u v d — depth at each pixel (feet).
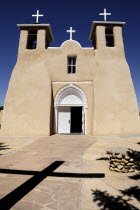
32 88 49.16
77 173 16.14
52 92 51.67
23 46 53.47
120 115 46.57
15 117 47.26
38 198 11.19
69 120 52.75
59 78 52.03
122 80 49.62
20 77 50.29
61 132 52.49
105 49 52.80
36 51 53.06
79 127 70.03
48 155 23.79
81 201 10.79
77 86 51.65
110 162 17.74
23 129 46.50
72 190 12.43
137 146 29.37
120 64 51.34
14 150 27.68
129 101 48.06
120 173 16.22
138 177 15.15
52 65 52.49
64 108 53.06
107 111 46.44
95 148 28.40
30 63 51.98
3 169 17.40
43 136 45.57
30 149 28.43
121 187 12.96
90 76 51.75
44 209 9.82
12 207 10.02
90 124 49.62
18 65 51.72
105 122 45.68
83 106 51.29
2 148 29.66
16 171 16.75
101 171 16.74
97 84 48.65
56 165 18.71
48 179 14.61
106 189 12.59
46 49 53.88
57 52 53.31
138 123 46.96
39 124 46.78
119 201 10.78
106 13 54.13
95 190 12.41
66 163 19.54
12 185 13.37
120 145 30.73
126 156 16.89
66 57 52.95
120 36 53.83
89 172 16.42
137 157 20.22
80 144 32.58
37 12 55.72
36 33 58.08
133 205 10.27
